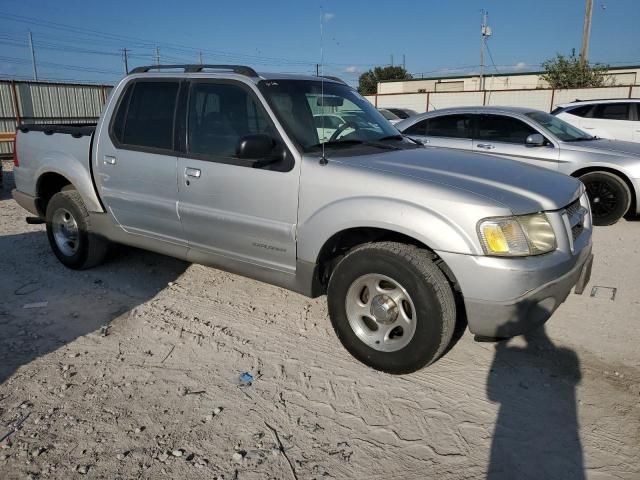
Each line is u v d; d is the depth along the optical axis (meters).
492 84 41.38
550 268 3.00
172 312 4.30
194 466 2.58
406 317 3.23
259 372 3.41
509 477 2.53
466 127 8.09
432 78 43.53
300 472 2.55
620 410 3.03
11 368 3.44
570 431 2.86
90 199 4.85
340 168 3.39
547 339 3.87
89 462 2.60
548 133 7.50
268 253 3.77
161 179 4.25
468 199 2.99
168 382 3.29
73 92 18.67
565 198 3.33
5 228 6.99
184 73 4.23
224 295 4.65
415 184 3.15
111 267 5.34
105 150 4.64
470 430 2.87
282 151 3.61
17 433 2.80
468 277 2.96
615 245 6.28
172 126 4.20
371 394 3.18
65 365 3.47
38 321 4.13
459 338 3.84
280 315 4.25
